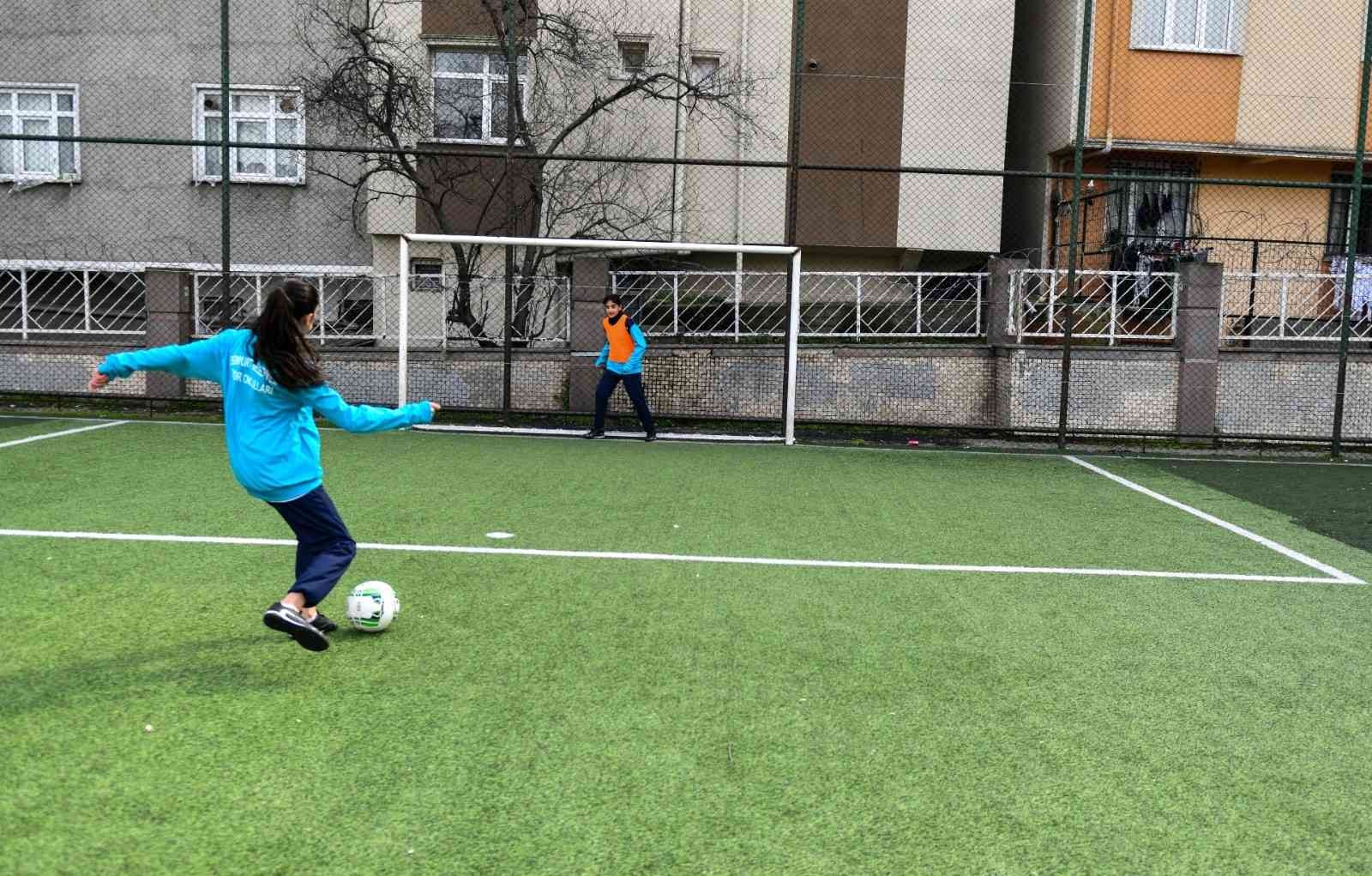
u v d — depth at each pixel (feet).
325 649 14.23
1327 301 51.31
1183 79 54.39
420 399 42.52
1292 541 25.40
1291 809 11.38
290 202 56.29
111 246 57.36
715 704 13.71
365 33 47.96
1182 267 41.42
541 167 44.78
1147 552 23.72
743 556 21.90
